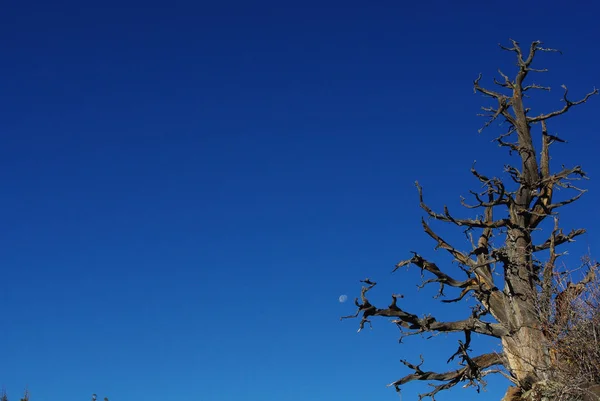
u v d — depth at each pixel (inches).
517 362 765.3
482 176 839.7
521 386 732.0
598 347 617.3
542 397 663.1
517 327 775.7
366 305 827.4
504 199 846.5
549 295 730.8
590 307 633.0
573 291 666.8
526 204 854.5
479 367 818.8
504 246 833.5
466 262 864.3
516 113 901.8
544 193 864.3
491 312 832.3
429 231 866.8
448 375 829.2
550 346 668.1
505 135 905.5
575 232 832.3
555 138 913.5
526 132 893.8
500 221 849.5
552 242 784.9
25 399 901.8
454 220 854.5
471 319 828.0
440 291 852.0
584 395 601.9
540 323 711.1
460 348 808.9
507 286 810.2
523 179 853.8
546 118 902.4
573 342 636.1
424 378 830.5
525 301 781.3
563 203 855.7
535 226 853.8
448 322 834.2
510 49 916.6
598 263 653.3
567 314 657.0
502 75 921.5
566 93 886.4
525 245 829.2
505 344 792.3
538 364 716.7
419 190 863.7
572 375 632.4
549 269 748.0
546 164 901.2
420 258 846.5
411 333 833.5
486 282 835.4
